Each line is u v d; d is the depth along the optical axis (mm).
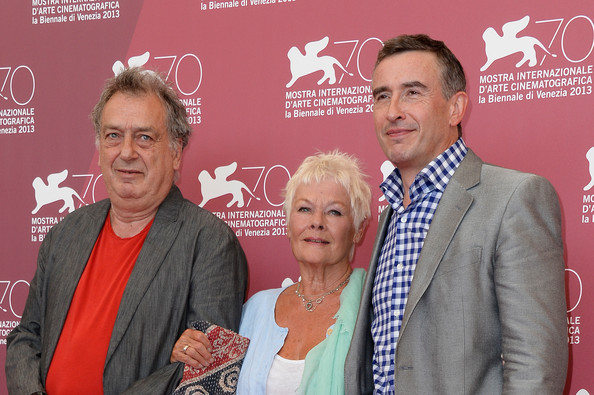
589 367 2648
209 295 2457
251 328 2533
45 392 2447
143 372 2393
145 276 2477
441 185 2057
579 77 2729
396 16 3014
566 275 2691
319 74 3131
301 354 2381
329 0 3129
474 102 2861
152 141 2613
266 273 3186
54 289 2598
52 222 3473
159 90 2676
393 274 2090
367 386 2207
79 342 2463
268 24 3223
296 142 3156
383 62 2152
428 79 2078
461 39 2898
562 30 2762
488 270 1866
